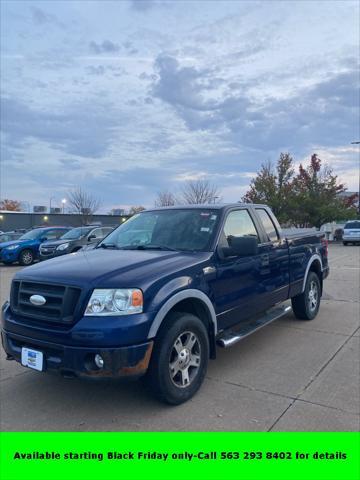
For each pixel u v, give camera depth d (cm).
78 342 347
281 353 532
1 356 539
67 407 391
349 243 2969
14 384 446
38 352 371
